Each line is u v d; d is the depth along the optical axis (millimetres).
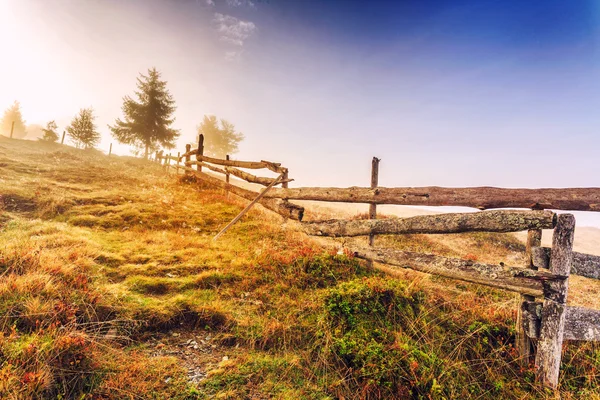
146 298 4219
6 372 2438
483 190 4289
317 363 3375
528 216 3598
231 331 3830
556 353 3346
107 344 3268
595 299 6375
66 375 2723
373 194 5516
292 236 7273
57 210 7844
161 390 2801
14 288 3543
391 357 3281
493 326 3959
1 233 5652
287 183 7828
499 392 3219
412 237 9930
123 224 7574
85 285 4012
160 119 28922
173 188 12398
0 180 9141
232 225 8258
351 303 4074
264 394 2922
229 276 5133
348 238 8375
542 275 3461
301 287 4949
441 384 3115
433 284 5281
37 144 28078
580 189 3627
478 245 10672
